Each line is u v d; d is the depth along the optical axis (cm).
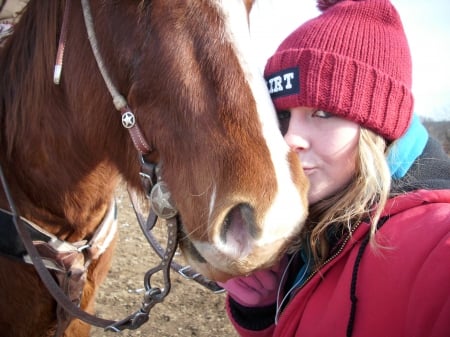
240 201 112
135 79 131
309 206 127
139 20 128
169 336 328
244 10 127
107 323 169
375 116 114
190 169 122
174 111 123
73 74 150
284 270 142
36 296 185
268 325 143
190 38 121
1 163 177
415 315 97
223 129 117
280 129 127
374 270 110
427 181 118
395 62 115
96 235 191
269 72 127
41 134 168
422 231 105
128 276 409
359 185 116
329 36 116
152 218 158
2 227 175
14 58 174
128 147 147
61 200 177
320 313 120
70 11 149
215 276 122
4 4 206
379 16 118
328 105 114
